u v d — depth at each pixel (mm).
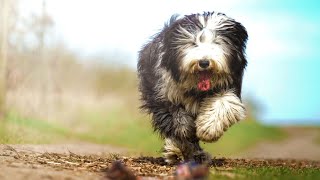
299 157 20453
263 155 21281
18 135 16844
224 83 11203
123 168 8930
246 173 9969
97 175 9453
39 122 22578
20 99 22562
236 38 11188
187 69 10742
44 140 17375
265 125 40938
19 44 22547
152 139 24500
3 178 8422
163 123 11734
